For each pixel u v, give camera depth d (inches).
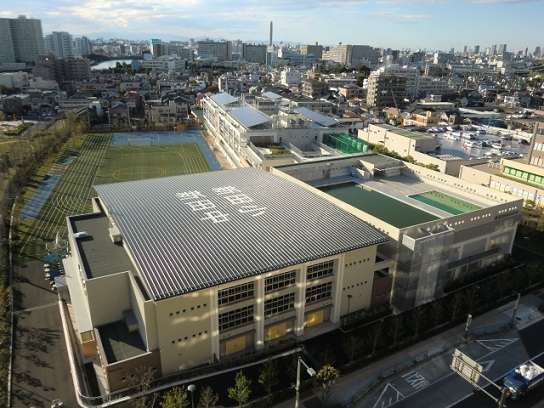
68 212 3661.4
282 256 2044.8
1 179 4089.6
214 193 2785.4
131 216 2370.8
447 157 5093.5
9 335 2135.8
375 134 6274.6
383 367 2017.7
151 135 6879.9
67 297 2454.5
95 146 6023.6
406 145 5644.7
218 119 6023.6
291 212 2539.4
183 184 2955.2
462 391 1888.5
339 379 1939.0
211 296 1878.7
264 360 1969.7
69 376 1898.4
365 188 3304.6
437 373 1991.9
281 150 4441.4
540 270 2682.1
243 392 1673.2
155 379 1852.9
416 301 2463.1
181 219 2359.7
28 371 1915.6
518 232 3481.8
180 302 1812.3
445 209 2871.6
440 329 2288.4
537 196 3937.0
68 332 2148.1
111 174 4756.4
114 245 2288.4
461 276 2787.9
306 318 2263.8
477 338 2244.1
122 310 2069.4
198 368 1940.2
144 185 2915.8
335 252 2121.1
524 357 2111.2
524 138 6683.1
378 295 2454.5
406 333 2255.2
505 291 2645.2
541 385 1907.0
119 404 1753.2
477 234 2743.6
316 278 2201.0
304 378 1926.7
